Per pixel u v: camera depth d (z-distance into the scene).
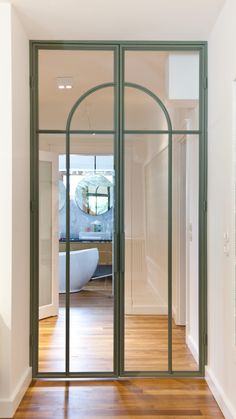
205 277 3.56
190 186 3.61
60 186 3.62
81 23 3.23
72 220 3.63
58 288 3.61
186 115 3.59
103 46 3.56
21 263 3.23
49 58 3.55
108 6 2.96
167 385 3.41
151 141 3.60
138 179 3.61
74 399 3.13
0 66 2.94
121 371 3.56
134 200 3.61
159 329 3.62
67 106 3.58
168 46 3.57
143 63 3.58
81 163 3.60
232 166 2.75
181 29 3.35
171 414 2.90
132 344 3.60
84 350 3.58
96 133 3.59
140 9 3.01
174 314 3.62
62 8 2.99
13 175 2.99
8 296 2.93
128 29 3.34
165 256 3.64
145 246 3.62
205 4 2.95
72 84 3.58
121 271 3.60
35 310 3.55
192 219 3.64
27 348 3.45
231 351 2.79
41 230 3.61
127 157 3.60
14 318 3.00
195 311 3.63
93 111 3.58
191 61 3.59
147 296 3.62
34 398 3.16
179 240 3.64
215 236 3.27
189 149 3.59
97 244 3.61
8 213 2.94
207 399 3.14
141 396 3.19
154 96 3.59
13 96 3.00
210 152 3.46
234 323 2.72
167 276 3.64
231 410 2.73
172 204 3.62
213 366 3.33
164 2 2.91
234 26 2.72
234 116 2.72
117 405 3.04
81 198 3.62
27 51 3.46
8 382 2.88
